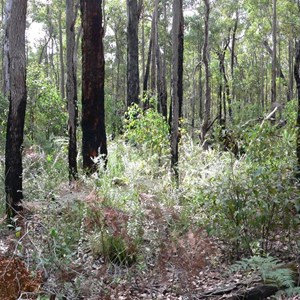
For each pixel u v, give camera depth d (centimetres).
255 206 532
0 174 714
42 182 607
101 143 853
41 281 362
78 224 492
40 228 456
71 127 846
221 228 541
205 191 561
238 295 406
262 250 525
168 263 438
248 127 636
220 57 3036
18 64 623
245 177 554
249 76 3634
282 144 602
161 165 940
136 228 470
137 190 601
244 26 3703
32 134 1369
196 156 887
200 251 423
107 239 478
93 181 607
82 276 388
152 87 2388
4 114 1255
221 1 3366
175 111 835
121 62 4028
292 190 529
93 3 833
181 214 559
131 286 434
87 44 841
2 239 486
